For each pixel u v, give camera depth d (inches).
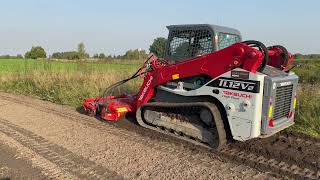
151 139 257.6
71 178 189.8
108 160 215.8
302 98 327.3
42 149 236.7
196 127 240.7
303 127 292.7
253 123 206.5
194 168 203.3
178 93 245.1
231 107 214.1
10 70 738.2
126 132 276.8
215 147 231.3
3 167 204.7
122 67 685.3
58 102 428.1
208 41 243.9
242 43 211.2
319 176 194.4
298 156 221.9
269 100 206.8
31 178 189.5
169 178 189.5
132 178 189.9
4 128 292.8
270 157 221.8
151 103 264.5
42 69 637.9
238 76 210.2
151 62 270.2
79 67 645.3
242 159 217.3
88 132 278.7
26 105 403.5
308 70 790.5
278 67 243.0
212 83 223.9
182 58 258.8
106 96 315.0
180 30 259.1
